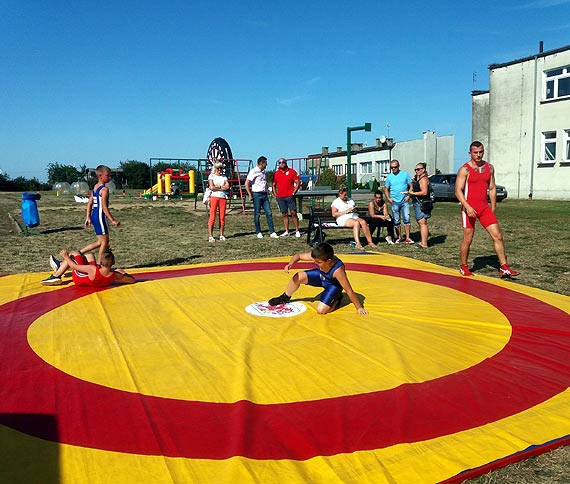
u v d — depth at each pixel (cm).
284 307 555
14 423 304
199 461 262
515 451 272
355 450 272
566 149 2606
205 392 346
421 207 1059
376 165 4619
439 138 4178
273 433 290
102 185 735
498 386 354
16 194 4619
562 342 447
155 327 489
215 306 563
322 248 502
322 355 409
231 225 1675
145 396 340
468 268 820
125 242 1235
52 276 690
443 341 445
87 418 310
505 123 2891
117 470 253
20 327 496
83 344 445
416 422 303
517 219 1630
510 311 543
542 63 2666
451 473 252
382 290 639
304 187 2459
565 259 905
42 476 248
